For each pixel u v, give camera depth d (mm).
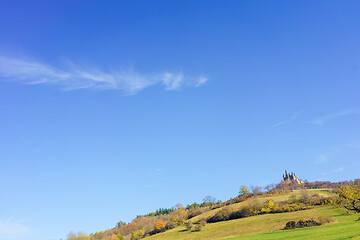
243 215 152500
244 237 95188
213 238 118625
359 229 63000
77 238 193500
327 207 134125
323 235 63406
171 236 142500
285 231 95188
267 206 157875
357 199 106625
